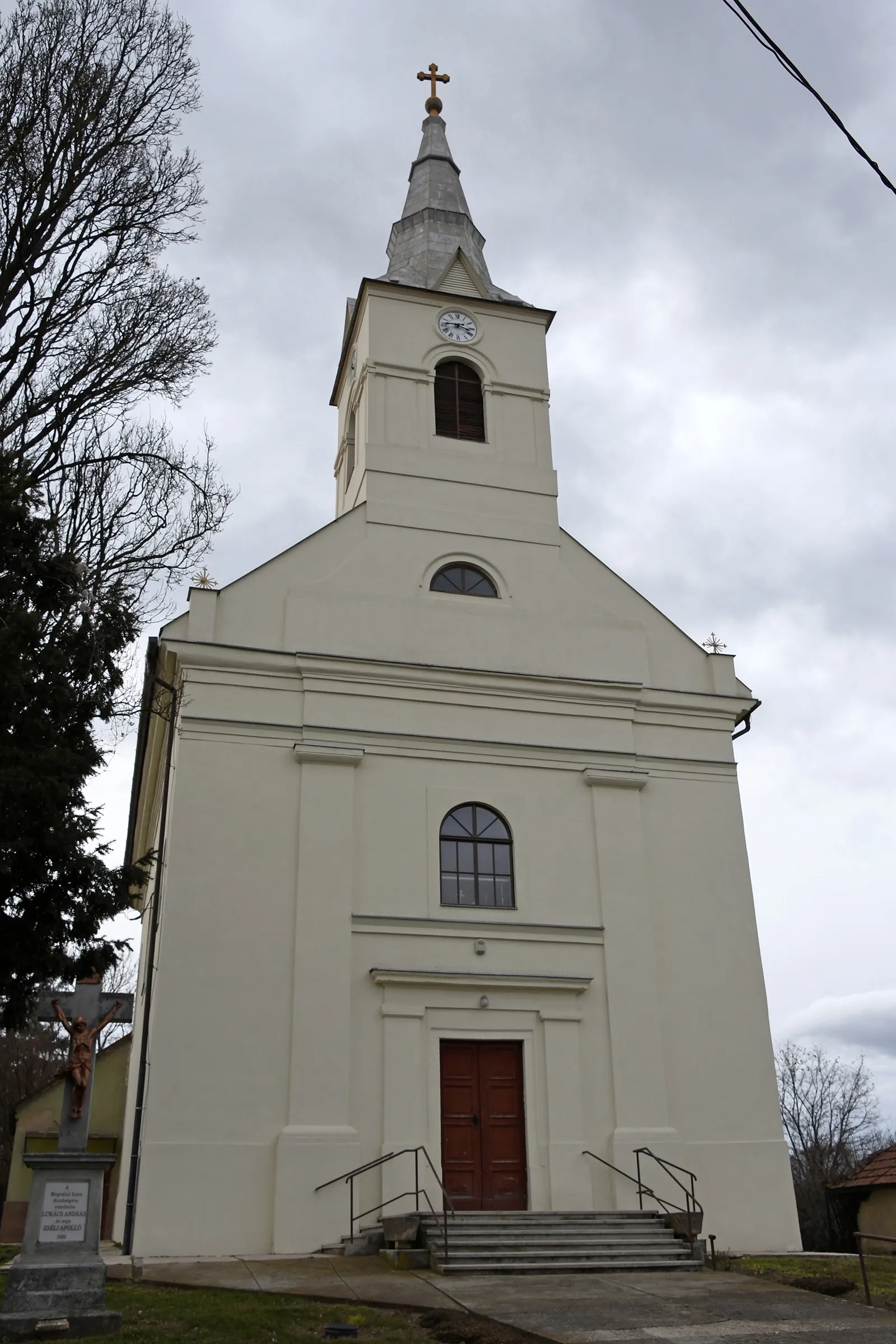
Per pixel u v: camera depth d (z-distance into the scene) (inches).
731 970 832.9
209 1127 695.7
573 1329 455.5
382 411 965.8
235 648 818.2
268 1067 719.1
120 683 545.6
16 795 468.4
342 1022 738.8
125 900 512.4
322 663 830.5
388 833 803.4
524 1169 747.4
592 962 808.3
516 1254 617.3
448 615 888.3
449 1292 538.0
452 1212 685.9
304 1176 693.3
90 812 521.3
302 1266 618.8
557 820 845.2
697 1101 790.5
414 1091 738.2
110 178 619.8
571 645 908.6
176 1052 706.8
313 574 874.1
